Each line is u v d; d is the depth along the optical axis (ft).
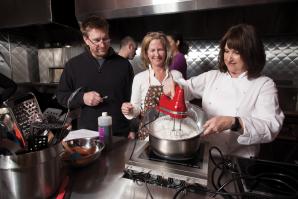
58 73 9.20
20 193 1.75
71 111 2.33
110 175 2.33
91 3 7.43
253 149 3.40
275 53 7.62
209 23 7.59
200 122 2.73
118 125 5.19
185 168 2.13
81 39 9.38
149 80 4.90
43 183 1.82
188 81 3.93
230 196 1.93
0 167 1.67
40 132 2.03
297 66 7.48
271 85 3.19
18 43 9.29
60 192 1.98
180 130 2.36
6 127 1.92
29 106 2.19
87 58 5.20
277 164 2.41
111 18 7.29
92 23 4.71
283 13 6.69
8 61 9.02
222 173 2.31
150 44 4.79
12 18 8.11
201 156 2.40
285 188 1.96
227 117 2.65
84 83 5.12
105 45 4.88
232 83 3.43
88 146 2.98
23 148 1.86
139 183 2.15
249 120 2.69
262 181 2.07
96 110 5.05
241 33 3.02
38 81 10.04
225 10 6.89
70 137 3.24
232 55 3.18
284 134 6.51
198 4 6.21
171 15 7.30
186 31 8.00
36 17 7.81
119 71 5.25
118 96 5.24
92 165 2.57
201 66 8.48
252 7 6.64
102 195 1.97
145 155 2.41
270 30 7.18
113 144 3.26
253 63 3.11
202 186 2.03
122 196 1.96
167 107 2.41
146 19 7.73
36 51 9.95
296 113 6.30
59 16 7.93
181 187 2.02
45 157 1.78
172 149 2.21
